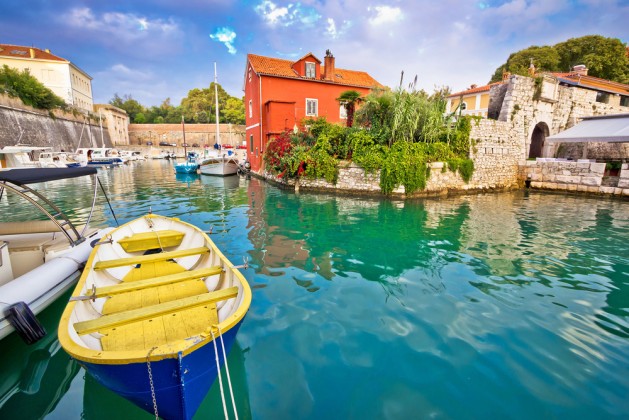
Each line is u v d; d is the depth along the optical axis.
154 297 4.52
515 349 4.18
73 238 6.26
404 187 16.12
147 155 57.31
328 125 19.80
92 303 4.19
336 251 7.95
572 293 5.80
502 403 3.34
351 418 3.15
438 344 4.27
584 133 18.77
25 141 31.98
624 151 22.27
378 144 16.83
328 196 16.59
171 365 2.71
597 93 25.89
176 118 86.69
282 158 19.31
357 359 3.97
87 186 21.23
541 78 21.45
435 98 18.55
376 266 7.02
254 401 3.34
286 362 3.91
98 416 3.27
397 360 3.96
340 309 5.16
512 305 5.34
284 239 8.93
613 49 36.50
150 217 8.02
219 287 4.66
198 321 3.82
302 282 6.16
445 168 17.14
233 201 15.17
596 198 16.73
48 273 4.82
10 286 4.30
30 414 3.28
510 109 20.53
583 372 3.78
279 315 4.96
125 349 3.36
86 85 57.47
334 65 28.41
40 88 35.88
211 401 3.37
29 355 4.18
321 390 3.49
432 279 6.35
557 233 9.68
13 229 6.10
